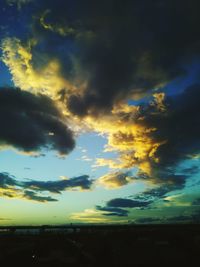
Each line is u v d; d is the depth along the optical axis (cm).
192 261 4388
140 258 4397
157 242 5166
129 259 4384
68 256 4531
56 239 5462
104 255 4603
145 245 5003
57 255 4525
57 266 4228
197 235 6000
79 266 4228
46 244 5131
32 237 6391
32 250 4834
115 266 4253
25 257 4547
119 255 4531
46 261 4269
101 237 6266
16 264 4291
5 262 4331
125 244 5156
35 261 4338
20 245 5253
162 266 4247
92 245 5344
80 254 4588
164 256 4491
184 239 5500
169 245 5038
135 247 4906
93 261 4428
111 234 6788
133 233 6931
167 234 6356
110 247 4900
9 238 6425
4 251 4725
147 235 6688
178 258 4406
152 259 4369
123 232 7075
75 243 5156
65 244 5091
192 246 4969
